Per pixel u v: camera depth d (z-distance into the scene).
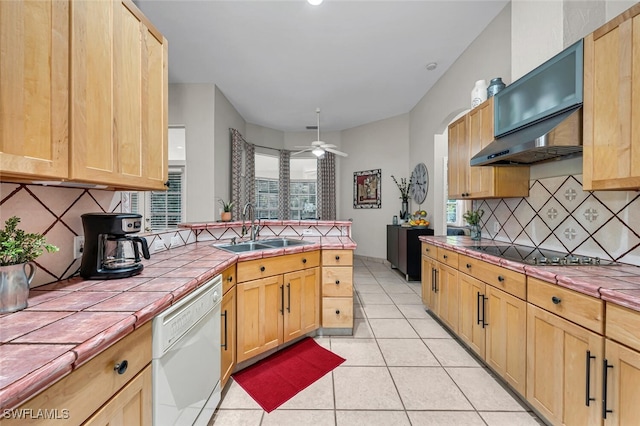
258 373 1.95
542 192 2.16
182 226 2.45
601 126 1.34
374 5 2.60
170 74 3.89
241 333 1.91
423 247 3.08
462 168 2.73
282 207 6.38
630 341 1.03
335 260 2.50
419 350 2.26
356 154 6.28
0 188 1.00
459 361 2.09
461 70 3.43
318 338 2.47
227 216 2.89
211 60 3.54
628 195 1.55
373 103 4.97
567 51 1.56
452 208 4.61
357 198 6.25
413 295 3.67
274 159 6.90
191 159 4.14
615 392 1.08
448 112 3.77
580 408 1.22
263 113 5.44
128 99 1.19
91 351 0.68
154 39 1.38
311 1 2.50
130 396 0.85
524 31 2.22
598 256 1.73
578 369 1.23
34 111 0.80
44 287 1.13
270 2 2.55
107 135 1.06
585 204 1.81
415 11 2.68
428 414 1.55
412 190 5.11
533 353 1.49
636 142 1.18
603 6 1.70
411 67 3.74
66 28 0.88
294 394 1.73
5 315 0.84
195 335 1.26
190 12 2.67
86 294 1.05
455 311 2.34
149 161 1.35
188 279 1.25
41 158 0.82
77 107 0.92
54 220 1.22
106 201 1.55
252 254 1.95
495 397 1.69
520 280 1.59
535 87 1.83
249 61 3.57
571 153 1.85
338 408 1.60
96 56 1.01
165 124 1.48
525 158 2.07
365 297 3.59
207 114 4.15
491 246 2.32
